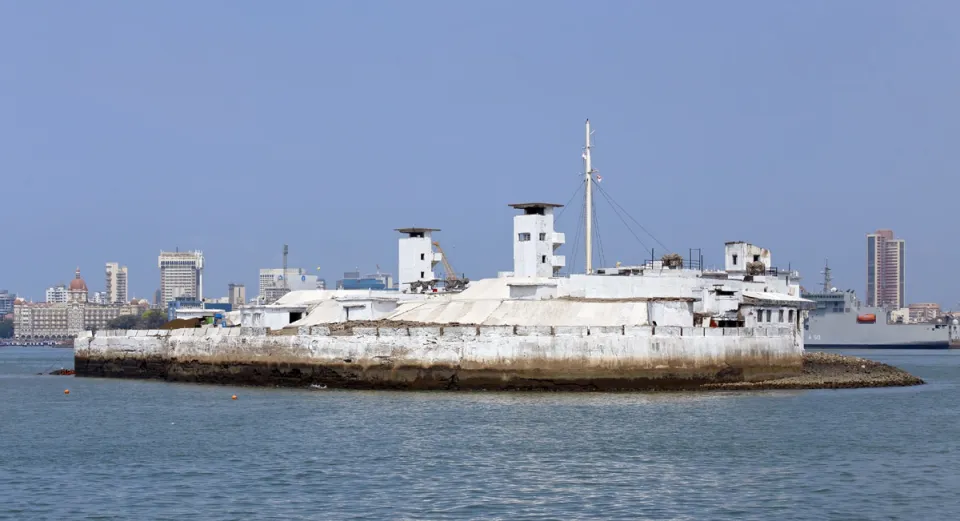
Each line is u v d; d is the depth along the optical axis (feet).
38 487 284.61
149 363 647.15
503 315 548.72
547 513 255.29
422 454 328.29
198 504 264.93
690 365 500.33
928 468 308.19
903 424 398.21
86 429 392.68
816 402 466.29
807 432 374.02
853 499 269.44
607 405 445.37
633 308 521.24
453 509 258.98
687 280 552.82
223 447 344.69
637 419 402.72
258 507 261.65
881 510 258.78
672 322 520.01
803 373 561.84
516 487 281.74
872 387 565.53
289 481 289.94
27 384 624.18
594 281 563.07
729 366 513.86
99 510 259.60
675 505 263.08
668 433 368.27
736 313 561.02
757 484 285.84
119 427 397.19
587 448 338.34
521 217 638.12
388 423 394.32
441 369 501.97
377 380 515.50
